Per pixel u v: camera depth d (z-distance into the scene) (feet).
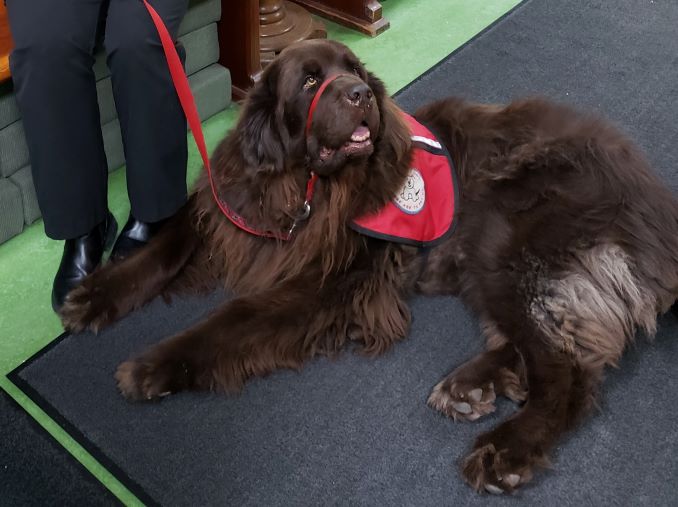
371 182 6.63
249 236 6.95
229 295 7.48
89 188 7.02
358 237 6.84
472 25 12.09
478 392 6.39
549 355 6.38
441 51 11.44
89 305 6.93
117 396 6.49
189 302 7.41
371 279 6.93
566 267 6.55
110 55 6.77
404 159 6.80
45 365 6.72
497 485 5.88
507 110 7.57
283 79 6.17
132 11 6.72
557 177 6.88
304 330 6.68
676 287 6.77
